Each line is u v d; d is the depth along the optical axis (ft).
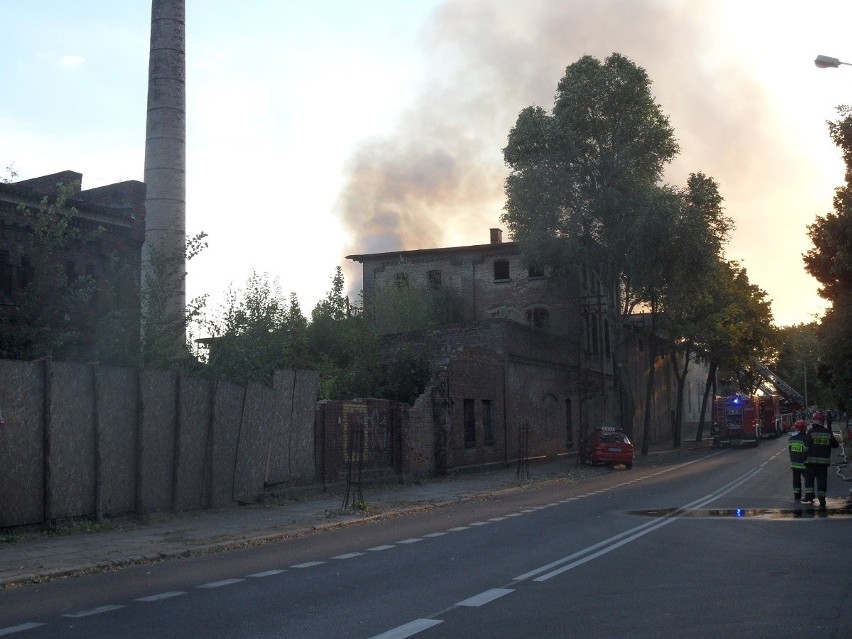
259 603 30.37
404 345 114.62
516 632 25.40
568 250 149.48
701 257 146.82
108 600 31.73
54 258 71.26
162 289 72.23
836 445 67.67
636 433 213.05
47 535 50.49
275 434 72.84
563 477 107.96
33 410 50.70
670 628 25.88
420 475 100.01
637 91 147.74
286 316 87.81
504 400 127.24
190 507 62.95
